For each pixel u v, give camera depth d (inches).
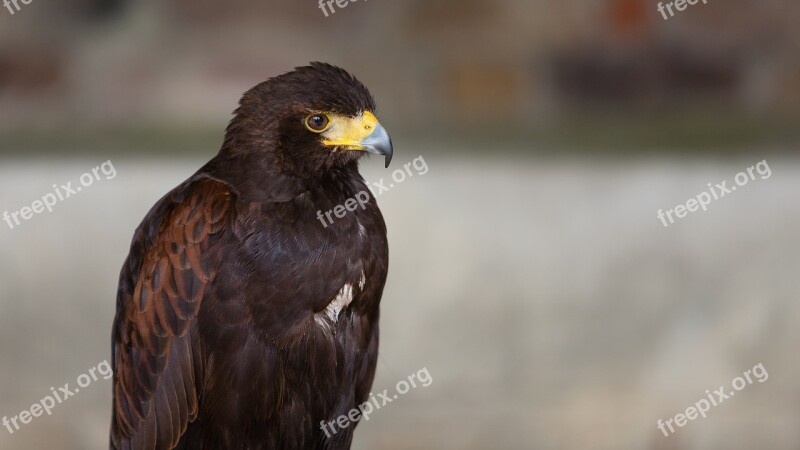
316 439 292.7
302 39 451.5
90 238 408.8
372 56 454.6
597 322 425.4
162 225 275.4
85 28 442.6
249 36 449.1
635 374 428.5
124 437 288.7
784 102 453.1
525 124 448.1
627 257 424.2
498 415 427.2
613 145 441.1
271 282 269.3
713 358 426.6
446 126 448.5
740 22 458.6
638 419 428.5
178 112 443.5
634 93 459.2
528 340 424.8
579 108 454.6
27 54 436.8
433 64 455.5
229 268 268.7
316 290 273.4
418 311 420.8
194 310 271.0
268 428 281.1
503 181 422.9
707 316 426.6
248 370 273.0
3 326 407.5
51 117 434.0
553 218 422.3
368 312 289.0
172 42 446.3
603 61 459.5
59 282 409.1
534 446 428.5
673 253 424.8
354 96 282.0
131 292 283.1
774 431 428.8
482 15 455.5
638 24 457.4
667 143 440.1
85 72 441.4
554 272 422.6
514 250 422.0
